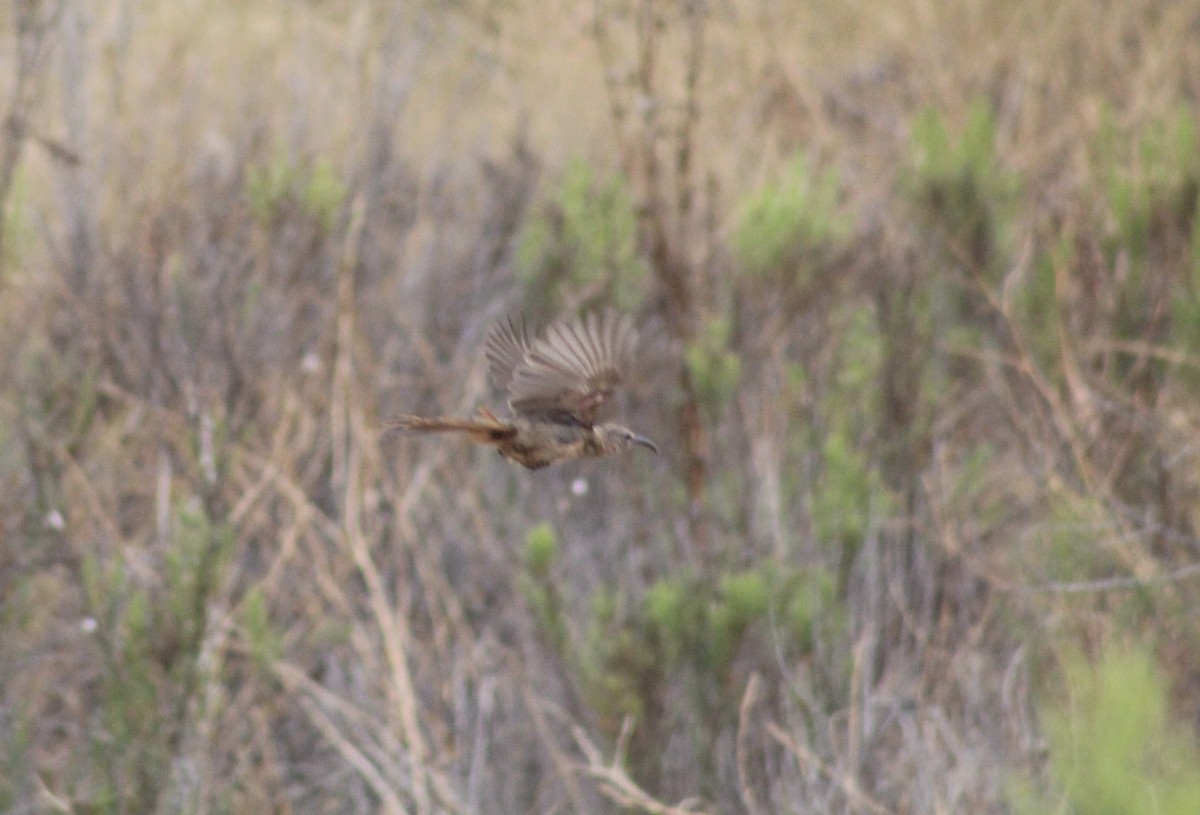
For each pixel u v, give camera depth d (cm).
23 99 1997
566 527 1786
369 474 1811
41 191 2239
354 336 1920
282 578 1770
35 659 1656
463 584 1822
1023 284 1938
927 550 1709
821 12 3011
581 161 1911
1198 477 1761
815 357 1789
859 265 1902
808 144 2392
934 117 1955
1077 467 1769
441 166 2297
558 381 916
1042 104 2522
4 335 1938
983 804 1401
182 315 1875
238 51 2538
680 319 1778
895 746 1597
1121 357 1819
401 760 1564
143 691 1510
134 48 2414
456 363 1983
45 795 1502
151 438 1883
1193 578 1652
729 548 1658
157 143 2195
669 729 1535
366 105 2253
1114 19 2678
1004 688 1519
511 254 2111
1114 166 1894
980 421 1914
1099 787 671
